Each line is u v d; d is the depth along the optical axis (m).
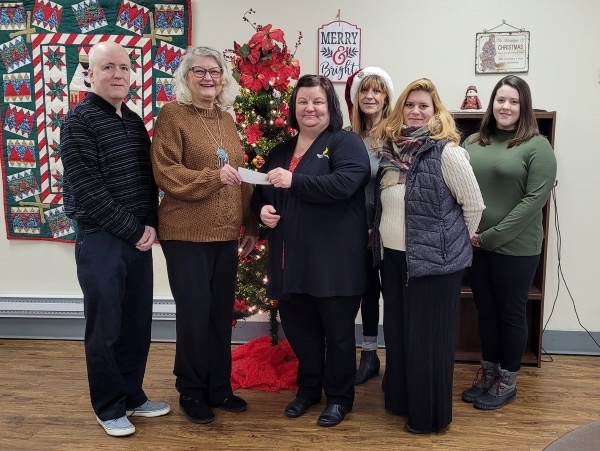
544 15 3.24
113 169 2.37
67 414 2.64
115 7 3.42
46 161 3.58
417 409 2.44
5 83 3.55
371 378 3.08
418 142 2.35
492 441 2.39
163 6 3.40
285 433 2.47
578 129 3.29
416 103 2.39
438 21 3.31
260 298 3.01
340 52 3.37
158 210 2.53
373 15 3.34
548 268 3.40
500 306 2.71
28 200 3.62
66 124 2.31
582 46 3.23
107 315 2.37
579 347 3.41
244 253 2.76
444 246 2.32
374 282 2.91
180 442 2.40
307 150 2.48
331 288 2.41
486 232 2.63
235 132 2.60
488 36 3.29
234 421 2.58
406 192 2.35
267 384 2.93
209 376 2.65
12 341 3.65
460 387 2.95
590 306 3.40
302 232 2.43
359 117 2.85
